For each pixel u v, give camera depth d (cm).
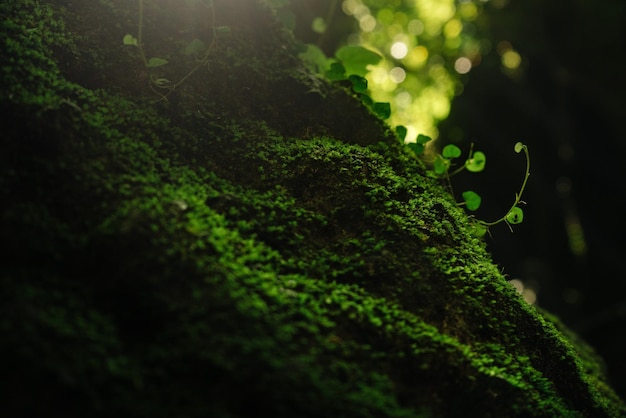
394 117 1011
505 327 295
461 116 1075
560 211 1093
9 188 238
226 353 212
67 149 259
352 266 276
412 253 294
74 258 231
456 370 248
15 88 267
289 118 362
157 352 210
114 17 343
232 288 235
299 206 304
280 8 448
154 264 231
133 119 301
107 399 193
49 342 199
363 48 400
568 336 482
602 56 1017
